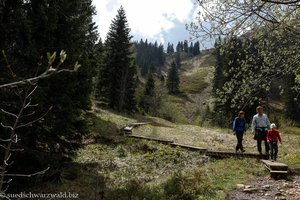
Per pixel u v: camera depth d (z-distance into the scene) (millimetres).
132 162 17672
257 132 14828
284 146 19297
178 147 19906
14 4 13070
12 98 11336
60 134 14406
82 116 18141
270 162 12508
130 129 27297
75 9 15250
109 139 22969
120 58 54688
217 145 23266
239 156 15219
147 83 79625
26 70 12328
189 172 11688
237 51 9625
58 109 13797
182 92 138000
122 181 13633
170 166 16828
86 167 15891
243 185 10141
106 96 55219
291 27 8492
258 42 9062
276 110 67188
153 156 18453
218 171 12164
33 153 12836
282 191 9633
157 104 77125
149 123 42406
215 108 46344
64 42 14492
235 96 10125
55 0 14164
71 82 14211
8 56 11797
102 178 14070
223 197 9070
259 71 9875
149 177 14570
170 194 9258
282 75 9719
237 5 7926
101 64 54500
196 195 9227
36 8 13422
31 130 12891
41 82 13016
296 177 11227
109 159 17875
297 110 58375
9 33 12461
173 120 77250
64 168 14633
